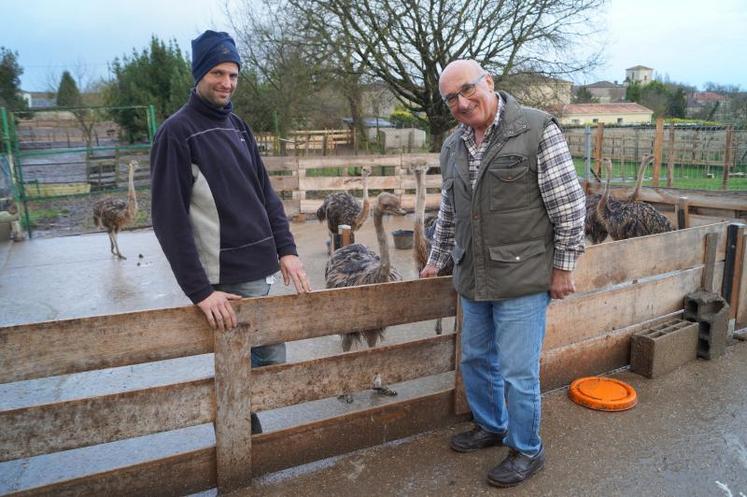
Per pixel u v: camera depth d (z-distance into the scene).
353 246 5.14
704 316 4.56
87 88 34.75
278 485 3.03
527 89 14.69
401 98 17.28
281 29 17.41
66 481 2.63
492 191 2.69
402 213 4.09
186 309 2.75
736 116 23.50
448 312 3.48
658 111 36.06
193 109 2.73
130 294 6.95
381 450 3.35
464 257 2.94
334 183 12.42
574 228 2.68
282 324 3.00
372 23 14.23
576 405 3.85
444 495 2.97
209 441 3.71
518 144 2.62
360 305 3.19
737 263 4.90
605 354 4.28
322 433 3.20
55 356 2.55
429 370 3.46
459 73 2.62
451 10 14.04
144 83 24.48
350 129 20.05
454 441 3.34
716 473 3.14
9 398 4.28
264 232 2.94
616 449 3.35
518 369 2.86
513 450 3.05
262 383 2.96
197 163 2.69
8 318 6.16
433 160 13.10
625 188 10.10
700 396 3.97
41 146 24.58
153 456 3.54
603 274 4.15
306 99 17.31
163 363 4.84
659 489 3.00
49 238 10.71
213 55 2.65
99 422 2.64
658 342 4.19
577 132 18.64
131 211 8.70
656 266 4.47
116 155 15.98
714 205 8.60
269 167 12.07
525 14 14.00
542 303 2.83
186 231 2.62
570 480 3.08
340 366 3.16
